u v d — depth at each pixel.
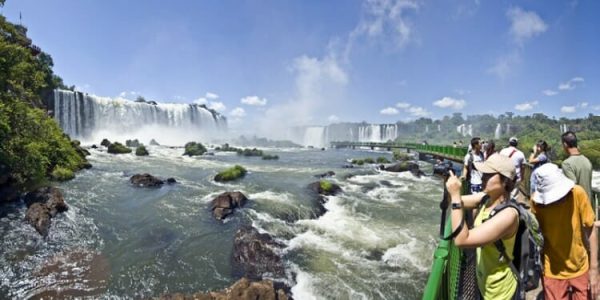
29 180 16.47
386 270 9.88
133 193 16.86
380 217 14.65
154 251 10.67
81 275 9.20
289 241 11.67
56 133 23.88
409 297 8.63
